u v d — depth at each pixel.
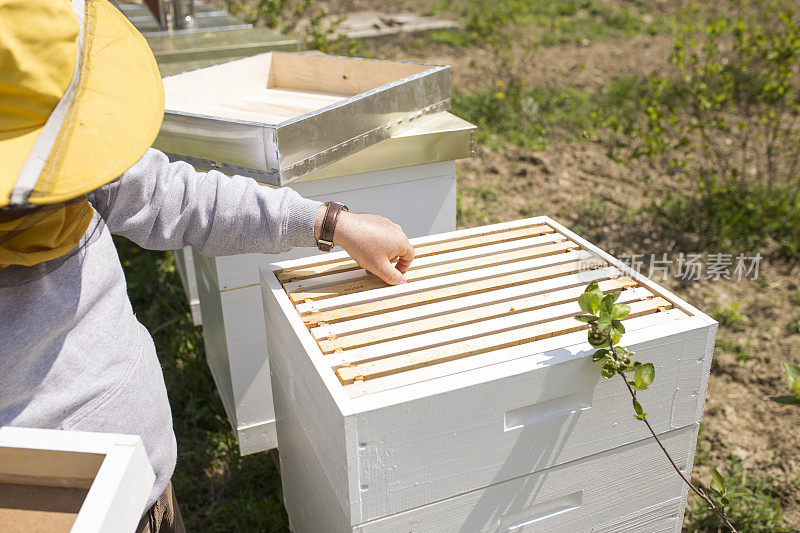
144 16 4.20
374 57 7.79
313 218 1.54
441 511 1.38
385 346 1.37
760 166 4.72
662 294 1.56
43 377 1.19
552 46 8.28
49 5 1.01
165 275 3.79
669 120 4.25
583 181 4.79
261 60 2.66
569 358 1.34
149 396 1.41
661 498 1.64
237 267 2.06
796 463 2.54
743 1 7.54
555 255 1.74
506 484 1.42
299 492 1.82
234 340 2.15
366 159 2.05
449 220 2.31
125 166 1.07
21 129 1.03
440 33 8.69
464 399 1.28
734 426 2.73
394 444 1.26
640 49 7.99
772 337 3.23
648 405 1.48
